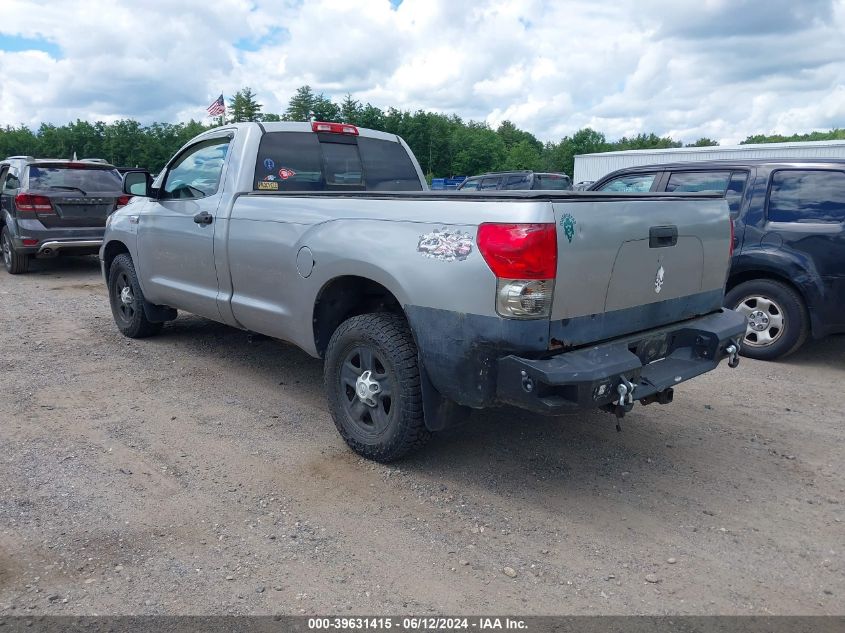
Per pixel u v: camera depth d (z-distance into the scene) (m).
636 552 3.22
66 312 8.26
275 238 4.53
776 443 4.54
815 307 6.08
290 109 96.06
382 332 3.86
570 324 3.33
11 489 3.73
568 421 4.84
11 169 11.50
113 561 3.08
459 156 97.88
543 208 3.13
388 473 3.99
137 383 5.55
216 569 3.04
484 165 98.38
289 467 4.06
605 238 3.39
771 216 6.33
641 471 4.08
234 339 6.88
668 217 3.81
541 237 3.11
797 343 6.32
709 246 4.18
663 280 3.85
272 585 2.94
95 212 11.24
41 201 10.77
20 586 2.89
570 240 3.21
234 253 4.92
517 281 3.15
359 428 4.14
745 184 6.55
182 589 2.90
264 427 4.67
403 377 3.77
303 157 5.36
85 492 3.71
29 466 4.01
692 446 4.46
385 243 3.74
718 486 3.90
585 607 2.82
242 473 3.97
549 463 4.16
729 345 4.11
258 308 4.81
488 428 4.69
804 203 6.18
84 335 7.07
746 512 3.62
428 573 3.04
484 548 3.24
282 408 5.03
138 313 6.59
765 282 6.40
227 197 5.07
